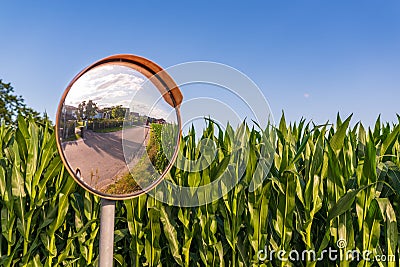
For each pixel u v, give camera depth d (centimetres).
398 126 264
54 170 258
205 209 269
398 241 243
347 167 256
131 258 282
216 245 264
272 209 266
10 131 307
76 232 271
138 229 273
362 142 295
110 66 193
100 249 197
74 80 182
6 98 1947
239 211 261
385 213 242
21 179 260
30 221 261
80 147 186
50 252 261
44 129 294
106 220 197
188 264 270
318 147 254
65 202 260
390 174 253
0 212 271
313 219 265
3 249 271
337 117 297
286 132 295
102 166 192
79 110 185
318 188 252
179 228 284
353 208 259
